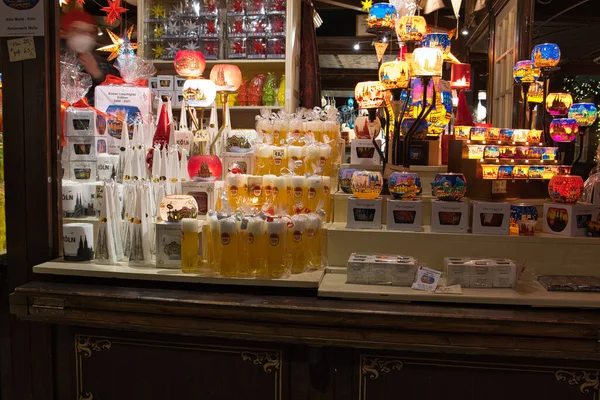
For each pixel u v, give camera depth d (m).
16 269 2.13
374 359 1.79
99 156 2.36
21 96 2.08
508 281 1.85
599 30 5.09
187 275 1.91
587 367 1.70
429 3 4.25
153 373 1.94
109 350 1.97
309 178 2.15
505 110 4.61
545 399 1.72
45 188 2.09
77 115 2.35
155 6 4.09
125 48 3.13
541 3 4.63
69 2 3.92
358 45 6.52
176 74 4.27
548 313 1.68
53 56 2.08
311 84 4.46
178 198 2.03
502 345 1.66
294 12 4.08
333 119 2.75
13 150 2.10
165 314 1.83
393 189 2.07
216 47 4.04
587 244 1.93
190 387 1.91
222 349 1.88
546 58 3.18
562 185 2.03
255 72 4.32
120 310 1.87
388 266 1.86
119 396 1.97
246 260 1.91
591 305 1.71
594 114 3.21
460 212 2.00
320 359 1.80
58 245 2.16
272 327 1.77
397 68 2.23
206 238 2.02
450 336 1.69
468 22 5.67
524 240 1.97
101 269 1.99
